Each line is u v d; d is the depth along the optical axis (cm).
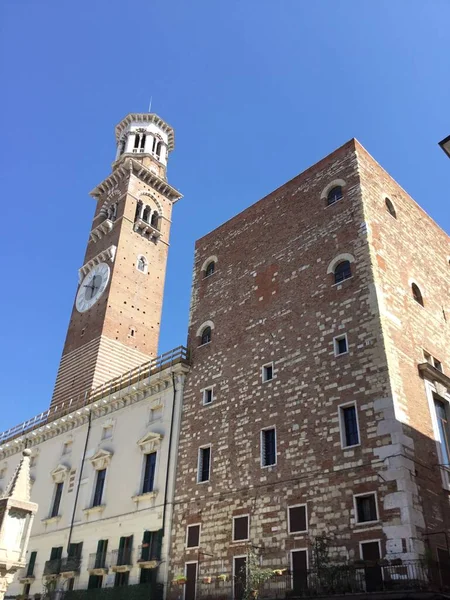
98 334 6281
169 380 4331
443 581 2558
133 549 3803
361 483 2820
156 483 3941
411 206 4272
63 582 4162
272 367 3638
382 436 2855
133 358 6397
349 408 3098
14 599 4447
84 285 7125
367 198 3750
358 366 3145
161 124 8612
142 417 4422
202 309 4488
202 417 3925
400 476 2691
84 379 6009
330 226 3800
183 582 3353
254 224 4478
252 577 2902
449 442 3256
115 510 4128
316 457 3081
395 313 3359
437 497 2822
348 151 3984
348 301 3400
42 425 5569
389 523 2630
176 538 3591
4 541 2509
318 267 3716
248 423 3575
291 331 3644
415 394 3120
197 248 4931
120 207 7412
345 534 2759
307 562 2853
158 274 7244
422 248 4144
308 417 3241
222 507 3425
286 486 3142
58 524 4588
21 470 2717
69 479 4772
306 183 4197
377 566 2541
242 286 4244
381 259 3522
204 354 4222
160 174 8119
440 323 3881
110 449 4538
